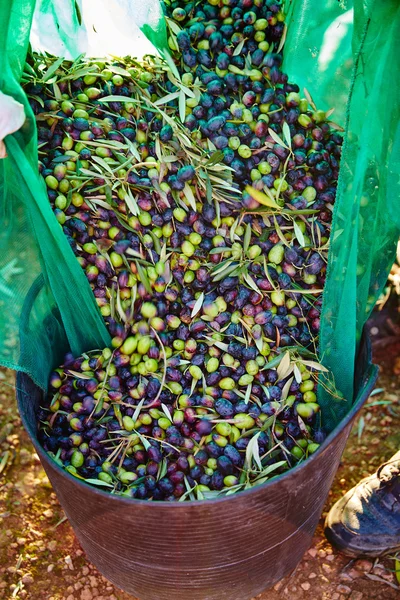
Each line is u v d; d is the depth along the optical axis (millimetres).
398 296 1365
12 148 821
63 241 882
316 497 890
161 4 973
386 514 1060
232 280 928
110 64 1006
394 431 1283
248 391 925
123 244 945
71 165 943
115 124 965
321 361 941
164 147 951
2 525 1145
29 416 889
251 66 976
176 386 924
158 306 942
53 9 1016
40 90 955
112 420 935
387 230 931
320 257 956
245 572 890
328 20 972
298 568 1090
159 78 1006
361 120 832
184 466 878
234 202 941
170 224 943
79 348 1002
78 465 909
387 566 1090
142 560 850
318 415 935
